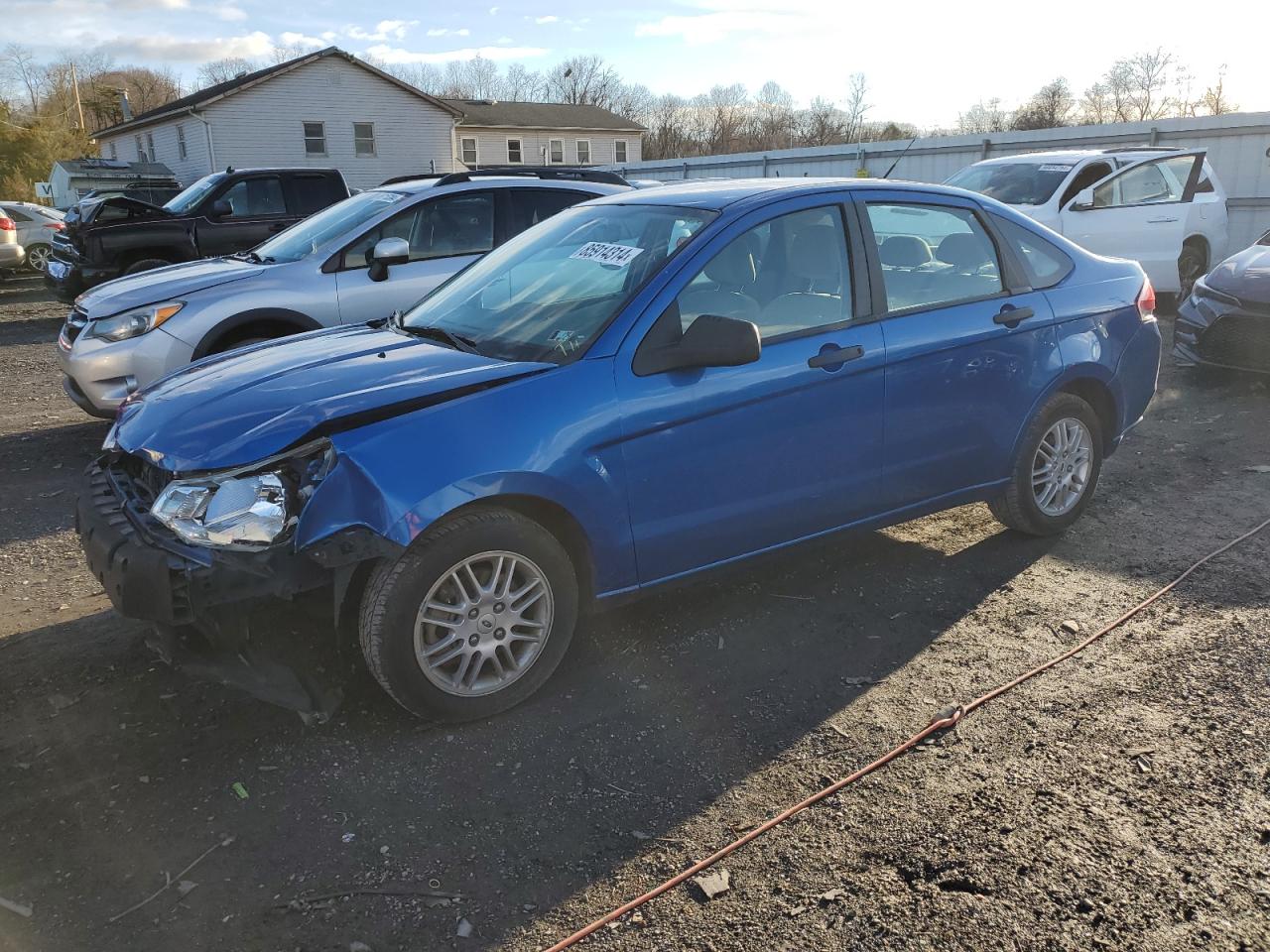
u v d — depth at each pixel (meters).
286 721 3.32
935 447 4.24
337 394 3.23
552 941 2.35
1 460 6.70
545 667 3.42
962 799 2.87
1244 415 7.27
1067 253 4.79
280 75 36.41
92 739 3.22
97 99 81.06
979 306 4.32
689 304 3.58
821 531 4.01
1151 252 11.14
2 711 3.39
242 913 2.44
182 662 3.12
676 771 3.04
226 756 3.12
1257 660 3.62
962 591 4.33
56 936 2.37
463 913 2.45
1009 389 4.42
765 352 3.68
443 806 2.87
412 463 3.01
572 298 3.72
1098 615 4.06
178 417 3.30
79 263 12.45
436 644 3.18
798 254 3.89
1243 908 2.42
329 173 13.75
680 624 4.04
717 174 25.20
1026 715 3.31
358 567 3.14
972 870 2.57
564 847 2.69
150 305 6.30
